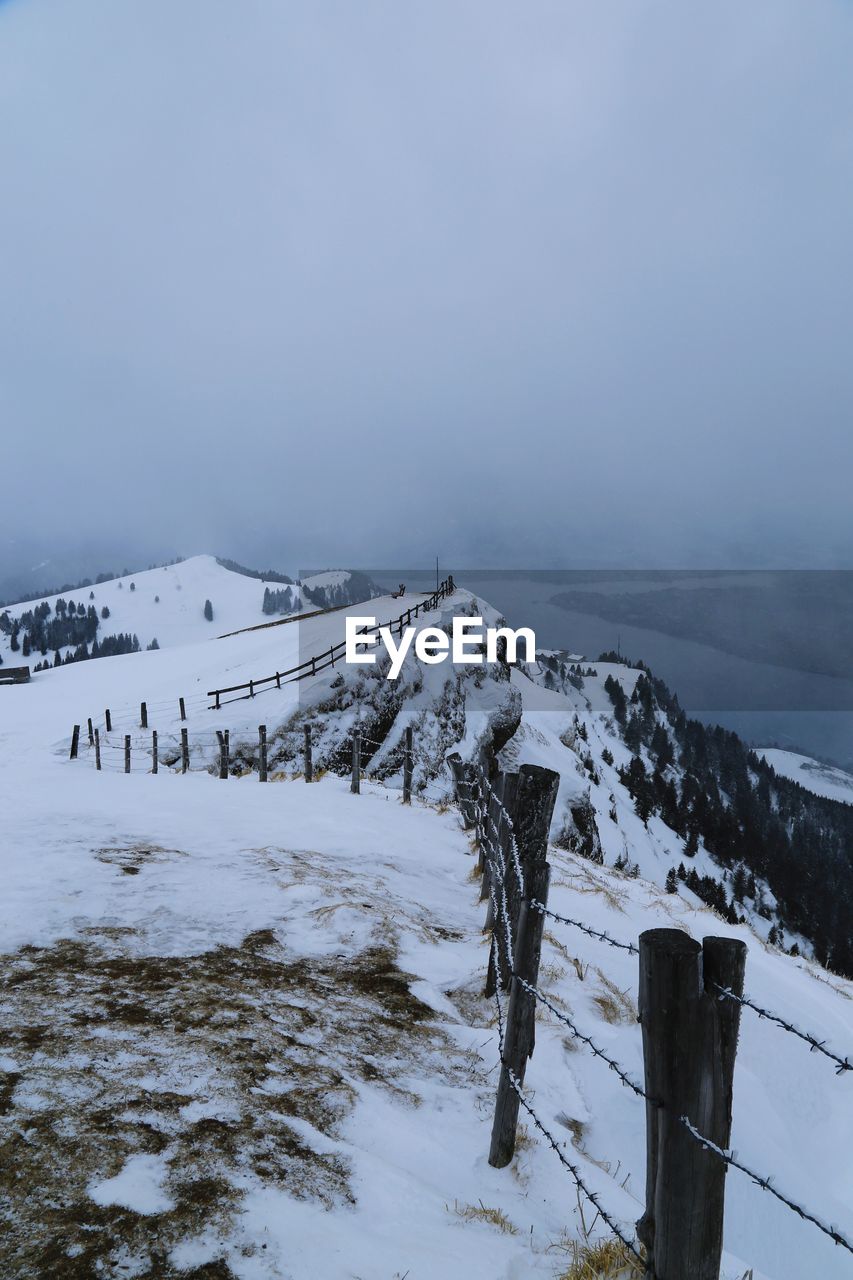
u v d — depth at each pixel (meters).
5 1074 3.60
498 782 5.94
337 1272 2.51
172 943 6.07
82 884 7.41
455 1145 3.70
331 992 5.45
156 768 19.78
